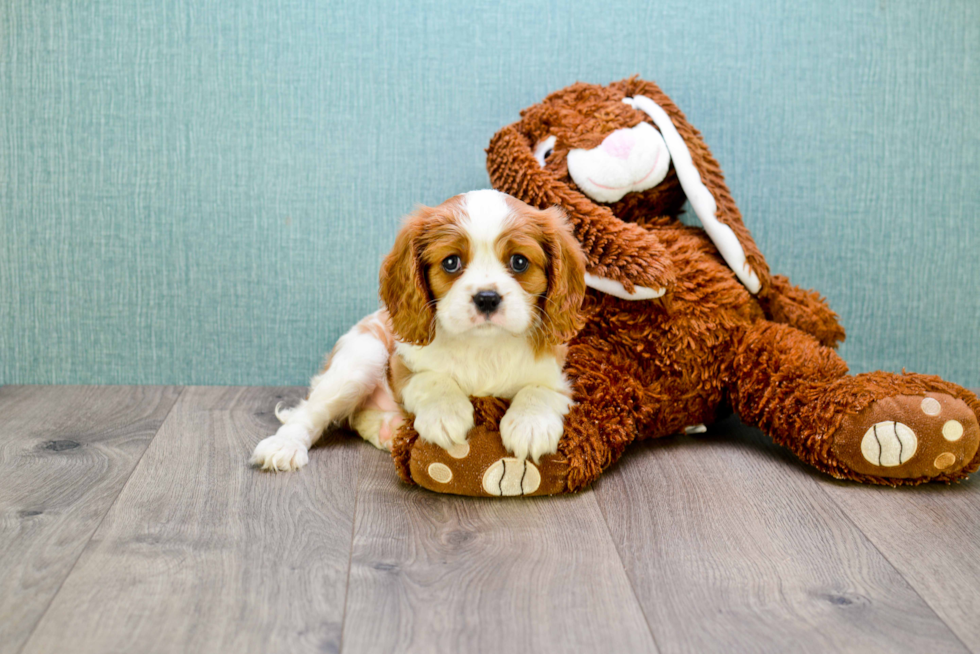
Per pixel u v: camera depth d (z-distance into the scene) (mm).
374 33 1797
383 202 1857
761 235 1874
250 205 1847
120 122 1807
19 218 1834
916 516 1258
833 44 1812
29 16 1763
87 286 1866
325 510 1258
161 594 1001
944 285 1895
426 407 1311
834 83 1825
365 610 975
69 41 1776
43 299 1866
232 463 1448
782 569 1089
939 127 1842
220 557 1098
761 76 1821
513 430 1285
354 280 1886
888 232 1876
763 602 1006
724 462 1489
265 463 1420
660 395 1518
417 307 1297
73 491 1311
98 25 1773
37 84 1787
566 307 1325
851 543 1165
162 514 1230
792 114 1834
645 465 1472
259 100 1811
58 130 1805
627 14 1800
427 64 1810
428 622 952
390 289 1336
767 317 1691
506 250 1270
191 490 1324
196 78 1799
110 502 1270
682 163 1568
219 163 1830
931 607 997
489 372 1374
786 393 1462
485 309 1225
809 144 1845
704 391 1556
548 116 1592
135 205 1838
